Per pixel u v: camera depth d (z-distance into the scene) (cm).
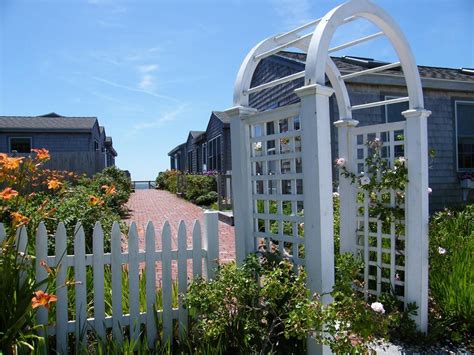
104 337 270
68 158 1472
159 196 2041
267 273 281
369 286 376
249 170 329
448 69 1147
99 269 273
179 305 291
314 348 259
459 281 330
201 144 2558
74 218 430
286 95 944
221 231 841
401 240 353
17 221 246
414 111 324
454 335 309
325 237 257
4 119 2200
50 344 268
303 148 265
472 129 984
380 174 360
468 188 935
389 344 306
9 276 230
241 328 260
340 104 394
